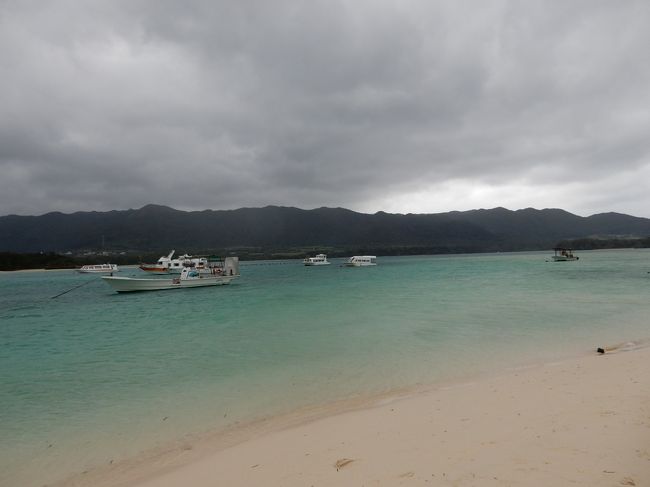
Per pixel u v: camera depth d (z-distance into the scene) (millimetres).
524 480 5047
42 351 18969
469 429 7438
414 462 6125
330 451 7168
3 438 9312
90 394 12250
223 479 6535
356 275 79312
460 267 104375
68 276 120312
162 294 48281
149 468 7617
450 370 13227
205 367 14766
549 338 17531
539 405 8492
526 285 44781
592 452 5688
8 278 114625
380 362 14477
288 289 49688
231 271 61531
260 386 12336
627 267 75688
